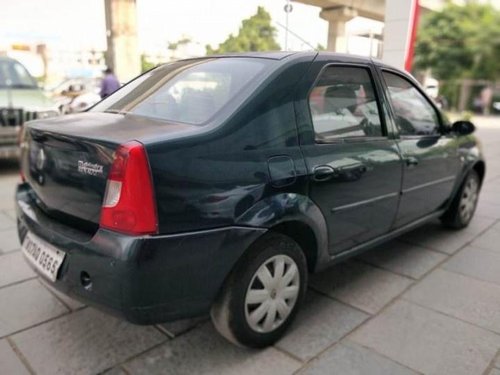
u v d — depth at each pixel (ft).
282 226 8.11
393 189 10.58
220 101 7.86
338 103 9.32
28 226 8.14
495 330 9.12
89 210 7.08
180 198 6.66
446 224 14.78
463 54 89.20
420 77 94.84
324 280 11.19
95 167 6.83
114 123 7.77
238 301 7.61
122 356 8.02
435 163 12.14
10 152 20.99
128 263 6.36
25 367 7.63
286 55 8.84
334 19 84.07
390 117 10.68
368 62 10.34
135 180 6.38
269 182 7.59
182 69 9.60
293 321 8.93
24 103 21.83
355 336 8.79
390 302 10.15
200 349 8.26
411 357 8.18
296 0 76.38
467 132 13.25
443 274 11.64
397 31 35.94
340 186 8.92
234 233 7.16
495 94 83.30
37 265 7.79
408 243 13.78
